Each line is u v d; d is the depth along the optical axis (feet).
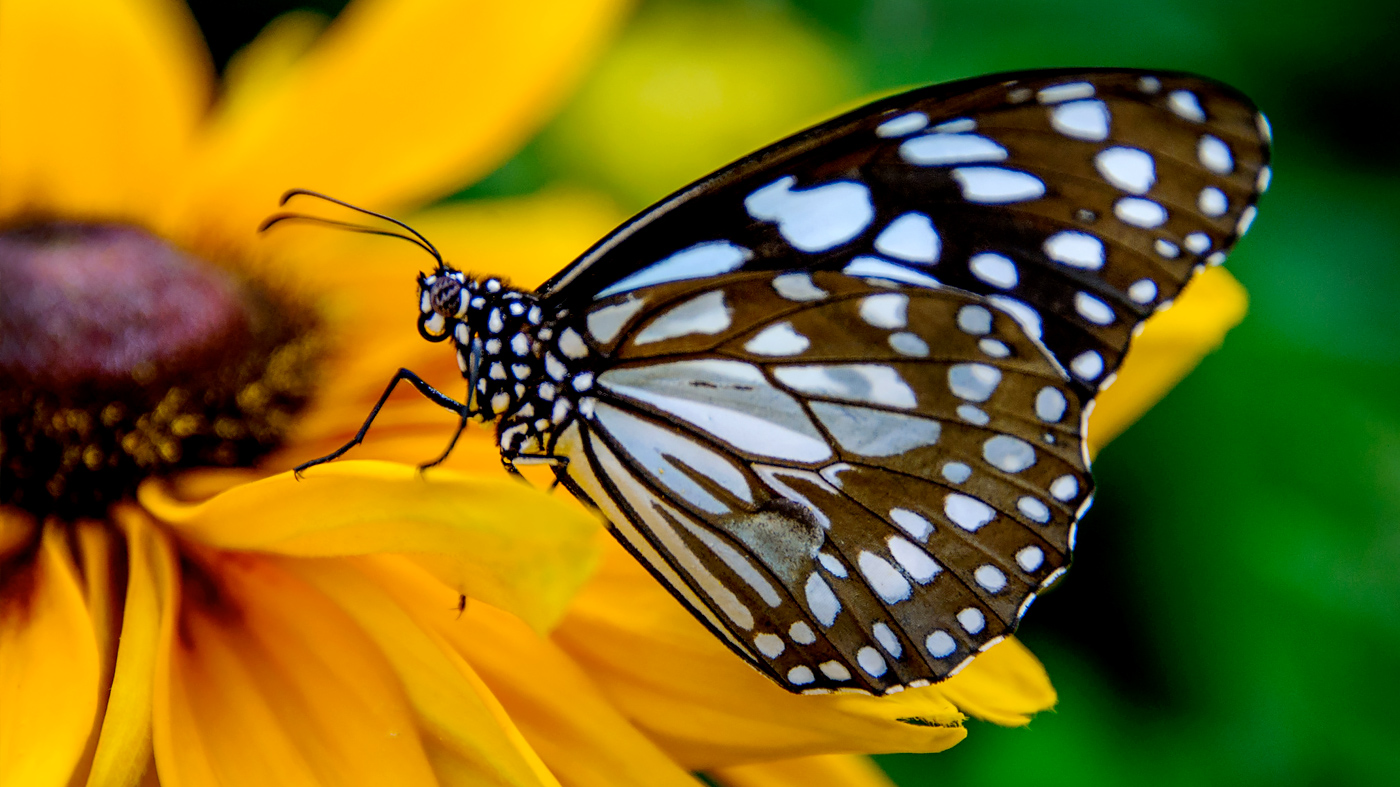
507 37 1.18
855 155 1.07
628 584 1.08
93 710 1.03
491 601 1.02
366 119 1.18
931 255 1.07
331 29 1.24
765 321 1.07
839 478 1.07
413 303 1.19
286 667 1.06
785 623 1.07
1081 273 1.06
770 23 1.24
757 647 1.07
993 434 1.06
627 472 1.08
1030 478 1.06
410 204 1.21
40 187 1.19
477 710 1.03
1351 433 1.20
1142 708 1.20
